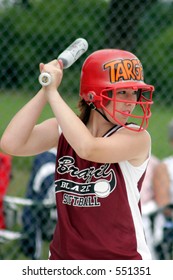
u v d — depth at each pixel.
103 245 7.04
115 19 14.99
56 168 7.25
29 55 14.83
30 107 7.23
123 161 7.07
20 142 7.25
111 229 7.05
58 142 7.29
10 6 15.70
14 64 14.59
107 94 7.03
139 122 13.42
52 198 13.11
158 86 15.73
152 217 12.69
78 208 7.05
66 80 16.02
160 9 17.80
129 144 6.97
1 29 15.12
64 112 6.73
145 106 7.85
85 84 7.18
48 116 13.97
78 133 6.66
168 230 12.66
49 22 15.40
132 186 7.12
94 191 7.02
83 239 7.07
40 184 13.18
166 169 12.80
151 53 16.09
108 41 15.22
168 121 17.12
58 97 6.82
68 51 7.28
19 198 14.21
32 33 15.14
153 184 12.96
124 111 7.02
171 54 16.11
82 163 7.09
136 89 6.91
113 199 7.02
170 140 13.52
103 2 15.65
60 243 7.24
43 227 13.21
